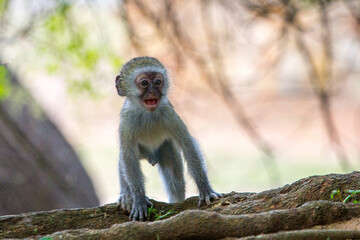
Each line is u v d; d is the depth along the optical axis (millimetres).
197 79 18328
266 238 5520
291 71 30141
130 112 8555
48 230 7012
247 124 15180
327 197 6531
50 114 17250
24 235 6922
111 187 23500
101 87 14531
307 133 28672
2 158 14086
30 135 14938
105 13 15070
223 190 21344
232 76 24156
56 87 24078
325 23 14508
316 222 5961
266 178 22812
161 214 7527
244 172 23750
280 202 6637
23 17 14695
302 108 29875
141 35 16078
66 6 14117
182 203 7668
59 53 14359
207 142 29250
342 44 18828
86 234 6051
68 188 15312
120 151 8492
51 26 14227
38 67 14750
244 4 14664
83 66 14320
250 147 28234
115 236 5984
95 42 14734
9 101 14656
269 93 29188
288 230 5934
